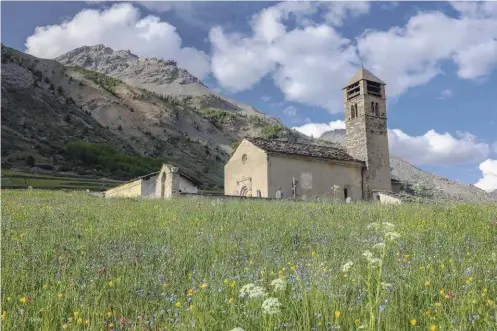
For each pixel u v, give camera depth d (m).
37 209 17.64
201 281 7.35
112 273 7.92
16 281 7.20
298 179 40.41
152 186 40.88
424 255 8.80
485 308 5.70
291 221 14.87
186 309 5.81
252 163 40.84
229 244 10.37
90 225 12.73
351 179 44.19
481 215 15.49
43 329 5.33
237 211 17.86
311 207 20.34
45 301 6.22
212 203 21.62
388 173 47.12
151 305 6.51
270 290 6.71
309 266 8.05
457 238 11.28
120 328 5.60
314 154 42.78
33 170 99.12
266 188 38.53
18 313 5.84
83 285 6.90
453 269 7.44
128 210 18.44
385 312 5.52
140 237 11.48
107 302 6.54
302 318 5.61
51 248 9.55
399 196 42.38
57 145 134.25
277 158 39.75
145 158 154.88
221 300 6.30
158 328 5.61
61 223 13.55
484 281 6.93
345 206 21.17
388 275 7.19
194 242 10.60
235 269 8.17
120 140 185.00
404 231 12.23
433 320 5.47
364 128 46.66
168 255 9.21
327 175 42.50
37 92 184.25
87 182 85.38
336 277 7.21
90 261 8.70
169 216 16.25
